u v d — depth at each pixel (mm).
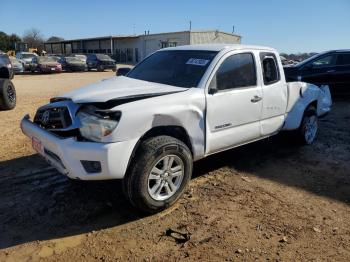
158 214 4008
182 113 4059
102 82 4824
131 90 4145
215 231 3699
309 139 6664
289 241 3570
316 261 3285
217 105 4457
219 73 4590
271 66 5473
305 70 11625
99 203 4199
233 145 4922
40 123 4234
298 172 5352
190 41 43250
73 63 32531
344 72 11578
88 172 3635
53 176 4902
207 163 5590
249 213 4078
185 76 4598
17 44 58031
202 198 4406
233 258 3285
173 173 4027
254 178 5070
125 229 3707
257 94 5047
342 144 6832
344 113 9984
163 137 3910
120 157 3580
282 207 4246
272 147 6512
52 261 3215
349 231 3783
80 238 3547
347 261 3297
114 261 3223
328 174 5316
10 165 5289
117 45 57625
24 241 3482
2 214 3928
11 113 9266
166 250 3383
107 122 3537
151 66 5219
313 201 4430
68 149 3588
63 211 4020
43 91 15062
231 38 47219
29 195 4359
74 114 3828
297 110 6055
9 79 9938
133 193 3748
